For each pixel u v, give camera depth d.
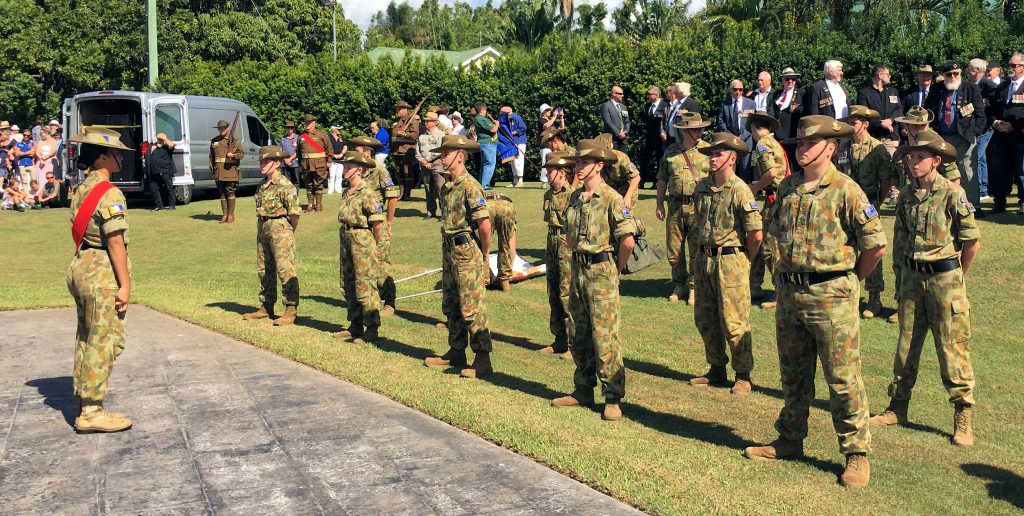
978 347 8.08
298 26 48.06
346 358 8.07
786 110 12.82
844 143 10.30
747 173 13.55
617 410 6.35
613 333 6.32
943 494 5.05
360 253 8.68
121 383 7.31
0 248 16.05
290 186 9.59
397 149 19.14
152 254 15.06
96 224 5.93
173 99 21.30
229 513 4.79
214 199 23.23
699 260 7.12
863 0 27.45
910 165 6.13
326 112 26.52
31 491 5.08
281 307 10.70
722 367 7.29
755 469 5.39
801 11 29.80
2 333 9.24
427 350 8.51
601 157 6.25
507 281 10.97
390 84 25.38
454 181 7.48
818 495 5.00
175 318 10.06
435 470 5.39
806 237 5.23
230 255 14.78
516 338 9.00
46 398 6.89
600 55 22.45
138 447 5.79
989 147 14.20
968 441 5.91
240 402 6.78
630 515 4.75
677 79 20.77
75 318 10.07
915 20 24.31
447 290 7.69
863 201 5.10
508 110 21.25
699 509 4.77
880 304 9.20
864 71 18.67
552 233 8.21
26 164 21.78
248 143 23.98
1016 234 11.11
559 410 6.55
